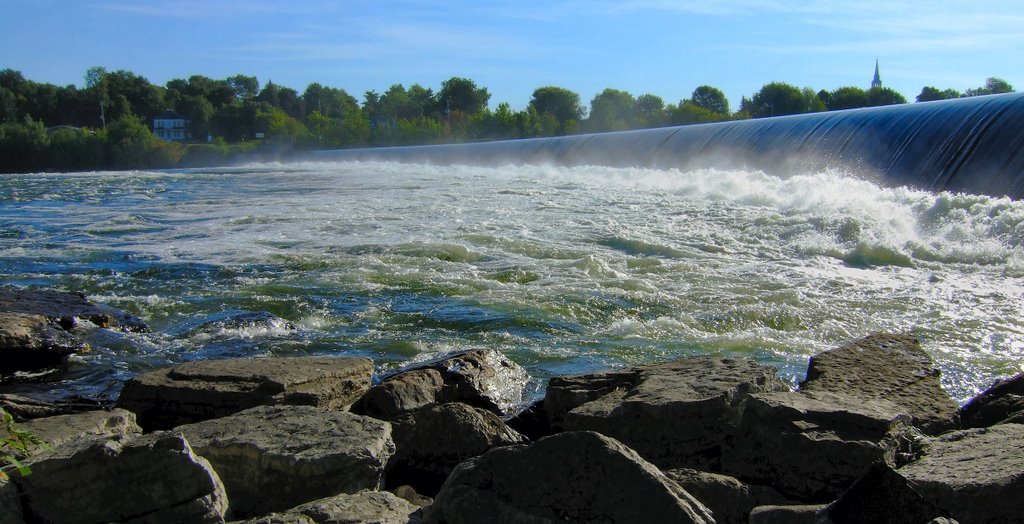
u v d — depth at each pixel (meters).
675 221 18.59
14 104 137.12
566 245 16.19
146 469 4.78
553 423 6.91
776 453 5.43
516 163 44.22
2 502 4.66
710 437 5.84
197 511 4.79
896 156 23.09
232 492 5.33
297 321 11.34
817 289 12.32
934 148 22.09
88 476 4.75
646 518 4.35
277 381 7.20
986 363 9.09
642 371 6.93
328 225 19.98
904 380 6.83
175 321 11.53
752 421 5.63
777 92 88.00
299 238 18.06
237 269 14.65
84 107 143.75
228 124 140.75
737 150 30.14
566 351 9.76
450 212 21.88
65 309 11.06
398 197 26.73
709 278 13.13
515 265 14.39
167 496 4.79
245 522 4.74
